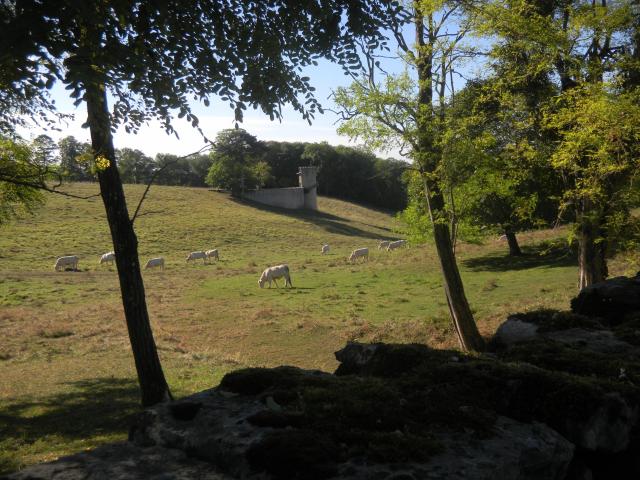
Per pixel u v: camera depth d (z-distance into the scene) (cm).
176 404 358
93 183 8962
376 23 711
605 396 358
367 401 344
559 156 1310
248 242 6762
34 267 4556
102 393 1370
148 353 1059
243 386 386
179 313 2775
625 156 1241
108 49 578
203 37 745
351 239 7631
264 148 13200
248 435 300
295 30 738
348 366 505
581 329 612
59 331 2239
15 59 509
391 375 446
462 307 1612
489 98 1553
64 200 7319
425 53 1495
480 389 374
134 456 305
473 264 3731
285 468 270
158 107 814
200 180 13300
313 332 2223
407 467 271
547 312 666
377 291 3156
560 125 1316
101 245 5738
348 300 2922
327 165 12762
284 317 2533
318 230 8150
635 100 1205
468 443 307
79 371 1645
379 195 12975
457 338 1866
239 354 1936
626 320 679
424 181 1598
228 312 2758
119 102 891
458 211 1623
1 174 1250
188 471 285
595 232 1603
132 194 8731
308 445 282
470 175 1543
